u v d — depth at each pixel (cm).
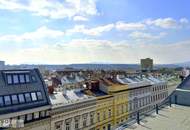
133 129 2733
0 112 4153
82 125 5716
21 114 4453
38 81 5191
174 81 12275
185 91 4241
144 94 8931
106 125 6606
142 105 8744
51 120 4953
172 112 3556
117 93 7100
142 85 8806
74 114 5481
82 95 6194
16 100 4519
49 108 4944
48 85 6041
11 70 4803
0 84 4434
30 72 5131
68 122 5338
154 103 9762
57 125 5088
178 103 4200
